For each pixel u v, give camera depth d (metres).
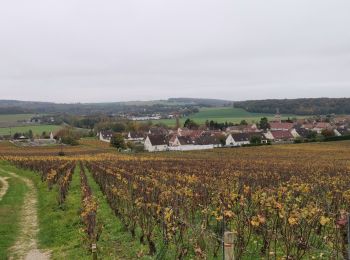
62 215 20.77
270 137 139.50
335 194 20.02
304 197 18.88
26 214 22.67
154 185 23.14
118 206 20.14
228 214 12.41
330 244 11.81
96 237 15.10
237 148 108.12
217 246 12.34
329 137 117.62
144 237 14.70
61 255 14.28
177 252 12.39
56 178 34.88
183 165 52.94
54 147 124.19
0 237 17.06
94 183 36.38
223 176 33.50
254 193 18.19
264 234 12.37
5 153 100.38
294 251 11.64
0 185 37.56
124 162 60.69
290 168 47.50
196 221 16.39
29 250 15.52
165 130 174.12
